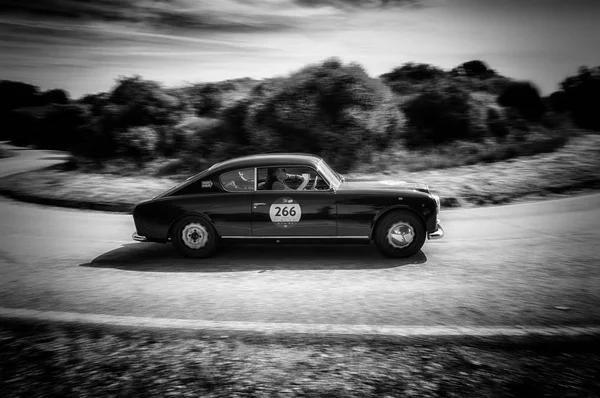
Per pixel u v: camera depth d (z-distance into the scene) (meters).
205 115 22.98
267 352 4.00
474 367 3.69
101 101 25.22
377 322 4.55
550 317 4.59
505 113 22.70
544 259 6.63
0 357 3.99
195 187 6.79
